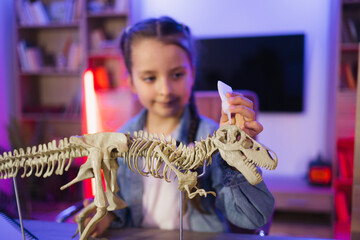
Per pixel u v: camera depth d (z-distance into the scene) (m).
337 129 2.47
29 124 3.08
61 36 3.17
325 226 2.59
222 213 1.05
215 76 2.94
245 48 2.88
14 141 2.46
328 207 2.48
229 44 2.90
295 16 2.81
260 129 0.75
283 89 2.85
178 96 1.15
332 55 2.62
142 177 1.09
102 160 0.81
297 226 2.60
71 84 3.22
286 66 2.82
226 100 0.74
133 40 1.13
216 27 2.96
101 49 2.79
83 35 2.78
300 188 2.58
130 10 2.78
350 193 2.67
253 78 2.89
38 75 3.26
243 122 0.77
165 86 1.11
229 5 2.92
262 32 2.88
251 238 0.85
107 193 0.80
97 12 2.78
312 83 2.83
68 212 1.11
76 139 0.81
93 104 2.70
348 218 2.59
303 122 2.87
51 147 0.87
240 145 0.71
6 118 3.09
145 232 0.91
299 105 2.83
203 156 0.75
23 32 3.02
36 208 2.75
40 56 3.04
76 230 0.87
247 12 2.89
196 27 2.99
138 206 1.08
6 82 3.11
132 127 1.26
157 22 1.13
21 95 3.00
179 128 1.17
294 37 2.77
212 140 0.75
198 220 1.02
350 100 2.43
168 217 1.07
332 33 2.62
